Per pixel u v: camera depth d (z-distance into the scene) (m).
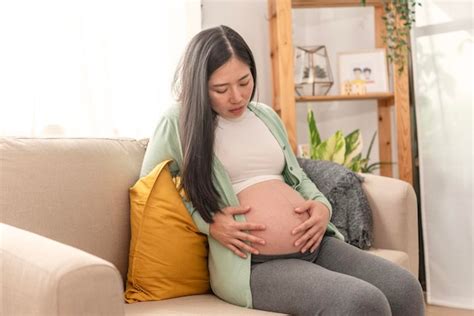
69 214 1.46
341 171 1.96
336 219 1.89
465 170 2.57
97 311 0.92
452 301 2.60
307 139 3.15
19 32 1.84
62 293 0.89
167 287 1.46
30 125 1.88
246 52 1.50
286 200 1.51
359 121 3.15
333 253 1.50
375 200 1.92
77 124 2.02
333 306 1.21
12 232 1.12
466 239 2.57
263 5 2.97
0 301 1.00
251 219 1.45
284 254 1.44
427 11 2.66
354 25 3.12
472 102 2.55
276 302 1.32
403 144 2.64
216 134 1.53
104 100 2.11
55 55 1.94
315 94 2.82
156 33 2.29
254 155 1.57
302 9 3.13
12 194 1.38
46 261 0.94
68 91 1.98
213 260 1.47
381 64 2.83
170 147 1.56
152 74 2.28
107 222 1.54
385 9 2.61
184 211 1.50
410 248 1.91
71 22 1.98
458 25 2.58
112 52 2.15
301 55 2.83
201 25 2.63
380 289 1.36
